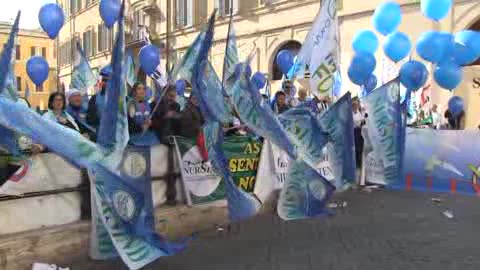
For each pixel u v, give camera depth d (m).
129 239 4.41
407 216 6.82
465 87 11.77
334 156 7.65
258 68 20.14
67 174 5.04
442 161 8.86
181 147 6.20
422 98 12.72
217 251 5.24
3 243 4.40
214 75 5.67
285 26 18.92
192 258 5.00
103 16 8.02
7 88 4.23
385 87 8.72
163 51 26.11
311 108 7.58
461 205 7.56
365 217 6.75
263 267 4.75
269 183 7.18
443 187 8.84
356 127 9.19
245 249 5.32
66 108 5.96
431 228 6.18
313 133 6.65
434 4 8.27
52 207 4.94
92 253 4.61
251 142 6.91
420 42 8.12
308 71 8.05
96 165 4.33
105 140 4.39
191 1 24.09
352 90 15.98
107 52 29.48
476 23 14.03
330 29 7.35
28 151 4.73
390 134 8.79
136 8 28.34
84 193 5.20
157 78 8.70
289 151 6.24
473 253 5.17
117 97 4.40
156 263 4.83
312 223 6.43
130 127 5.82
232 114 6.45
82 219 5.18
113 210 4.36
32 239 4.59
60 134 4.14
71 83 9.05
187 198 6.20
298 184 6.52
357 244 5.50
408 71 8.42
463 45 8.08
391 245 5.45
